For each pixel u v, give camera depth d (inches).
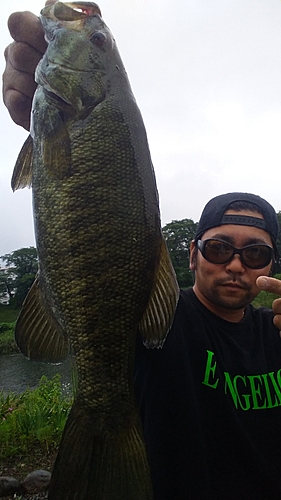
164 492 23.5
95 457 18.9
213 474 24.4
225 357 27.0
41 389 80.0
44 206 19.3
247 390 26.4
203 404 25.4
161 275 20.5
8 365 209.6
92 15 21.6
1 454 59.9
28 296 20.1
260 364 27.3
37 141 19.7
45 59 20.1
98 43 20.7
